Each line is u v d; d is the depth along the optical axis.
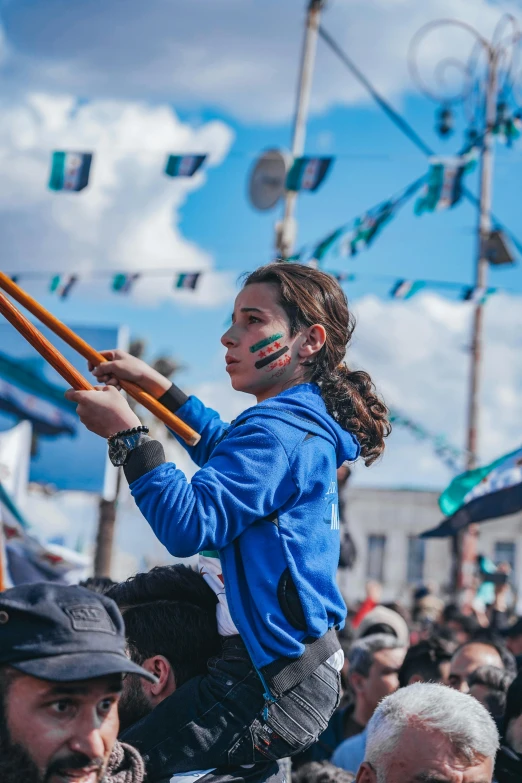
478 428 21.30
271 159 13.23
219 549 3.13
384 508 41.16
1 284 3.30
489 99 16.27
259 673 3.03
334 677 3.16
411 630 10.04
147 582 3.40
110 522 20.39
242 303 3.42
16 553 9.22
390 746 3.34
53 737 2.35
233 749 3.03
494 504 9.15
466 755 3.28
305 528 3.13
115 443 3.08
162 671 3.29
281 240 13.89
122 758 2.77
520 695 4.51
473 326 21.55
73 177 9.79
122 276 11.32
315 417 3.25
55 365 3.18
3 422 18.80
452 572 20.34
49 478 18.33
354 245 11.48
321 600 3.12
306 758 6.49
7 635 2.33
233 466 3.09
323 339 3.38
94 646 2.35
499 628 12.09
